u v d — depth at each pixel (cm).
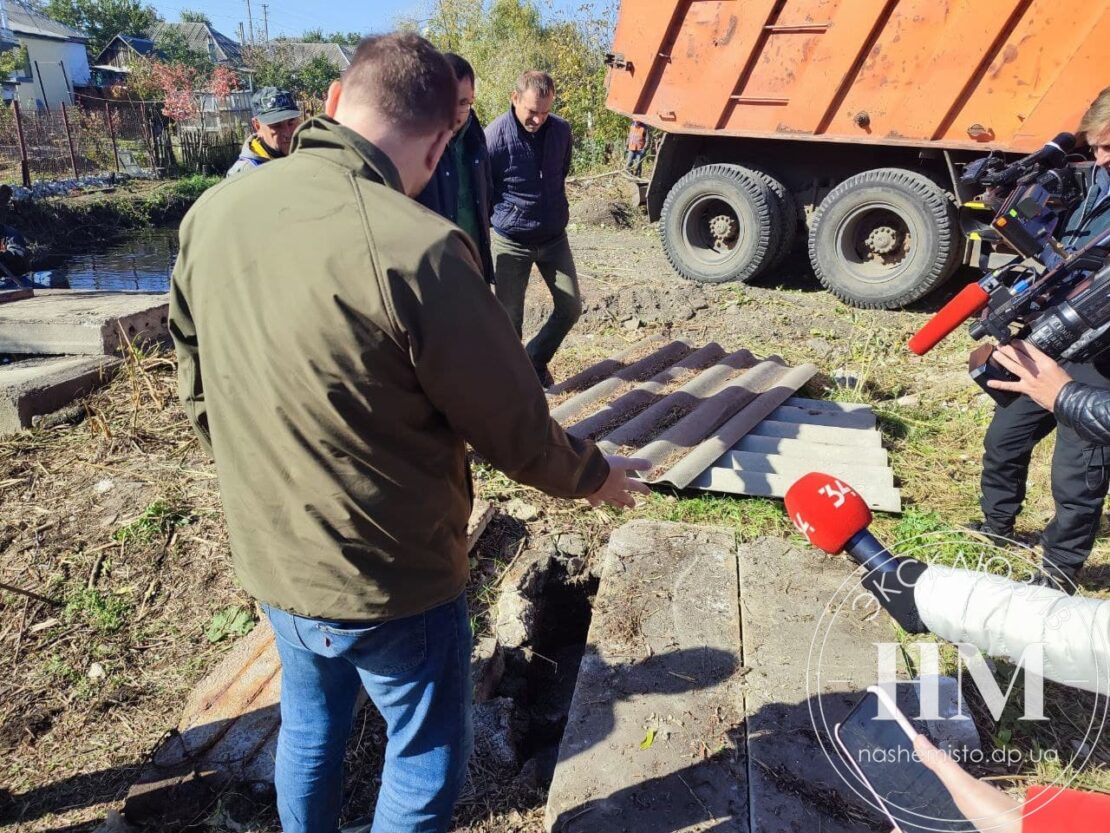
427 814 171
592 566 336
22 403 422
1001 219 257
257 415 144
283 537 150
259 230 140
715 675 253
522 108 418
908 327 648
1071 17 553
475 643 283
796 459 386
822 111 672
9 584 309
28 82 3641
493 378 139
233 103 2848
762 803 211
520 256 455
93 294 640
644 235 1050
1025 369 214
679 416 432
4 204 734
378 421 140
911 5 611
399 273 130
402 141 149
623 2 757
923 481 388
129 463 389
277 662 265
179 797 222
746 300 717
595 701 245
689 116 751
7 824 221
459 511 161
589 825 208
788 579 299
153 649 282
